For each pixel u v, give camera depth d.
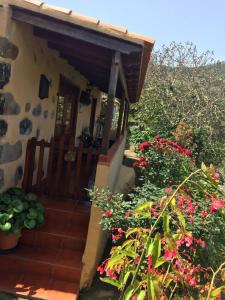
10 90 4.43
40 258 4.50
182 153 5.91
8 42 4.24
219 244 4.31
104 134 4.52
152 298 2.32
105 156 4.51
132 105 17.11
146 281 2.42
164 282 2.54
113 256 2.66
